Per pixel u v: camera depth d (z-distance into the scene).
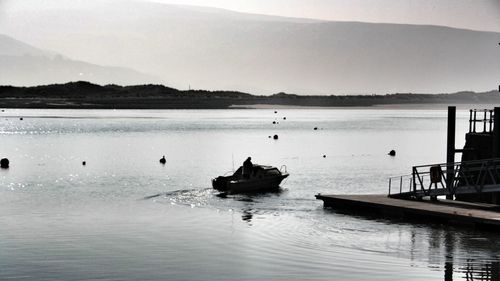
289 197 66.38
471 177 54.91
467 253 43.06
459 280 37.88
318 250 44.06
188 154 127.75
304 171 96.38
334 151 139.75
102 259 42.41
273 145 155.88
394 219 53.00
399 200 56.78
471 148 58.19
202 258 42.53
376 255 42.84
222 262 41.59
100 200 64.88
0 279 38.53
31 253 43.69
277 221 53.22
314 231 49.28
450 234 47.81
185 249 44.75
